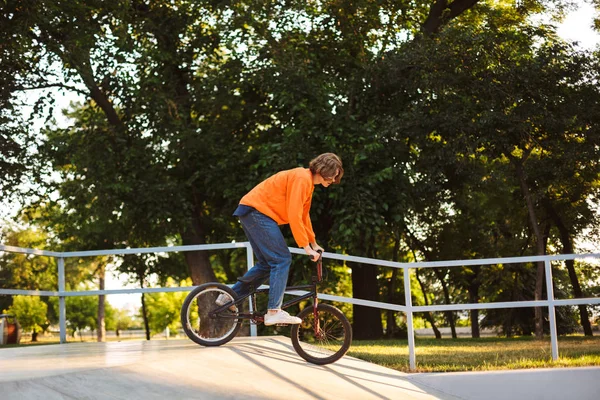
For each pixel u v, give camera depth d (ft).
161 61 53.06
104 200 52.39
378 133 45.60
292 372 19.40
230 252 74.90
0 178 53.21
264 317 20.65
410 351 24.49
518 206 64.85
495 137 44.09
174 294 168.76
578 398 22.93
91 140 52.47
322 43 53.57
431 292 92.99
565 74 43.50
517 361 26.09
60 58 49.47
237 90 53.47
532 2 61.05
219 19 54.90
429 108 46.65
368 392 19.53
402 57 46.57
